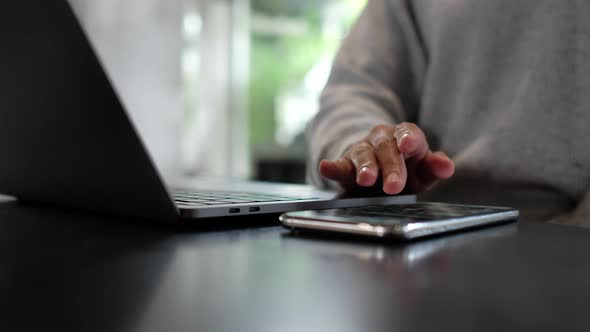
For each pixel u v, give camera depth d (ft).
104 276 0.71
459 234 1.11
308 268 0.77
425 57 3.08
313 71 9.24
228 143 9.21
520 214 2.51
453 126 2.84
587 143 2.37
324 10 9.16
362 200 1.50
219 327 0.50
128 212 1.25
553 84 2.45
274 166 9.38
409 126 1.75
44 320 0.52
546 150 2.45
